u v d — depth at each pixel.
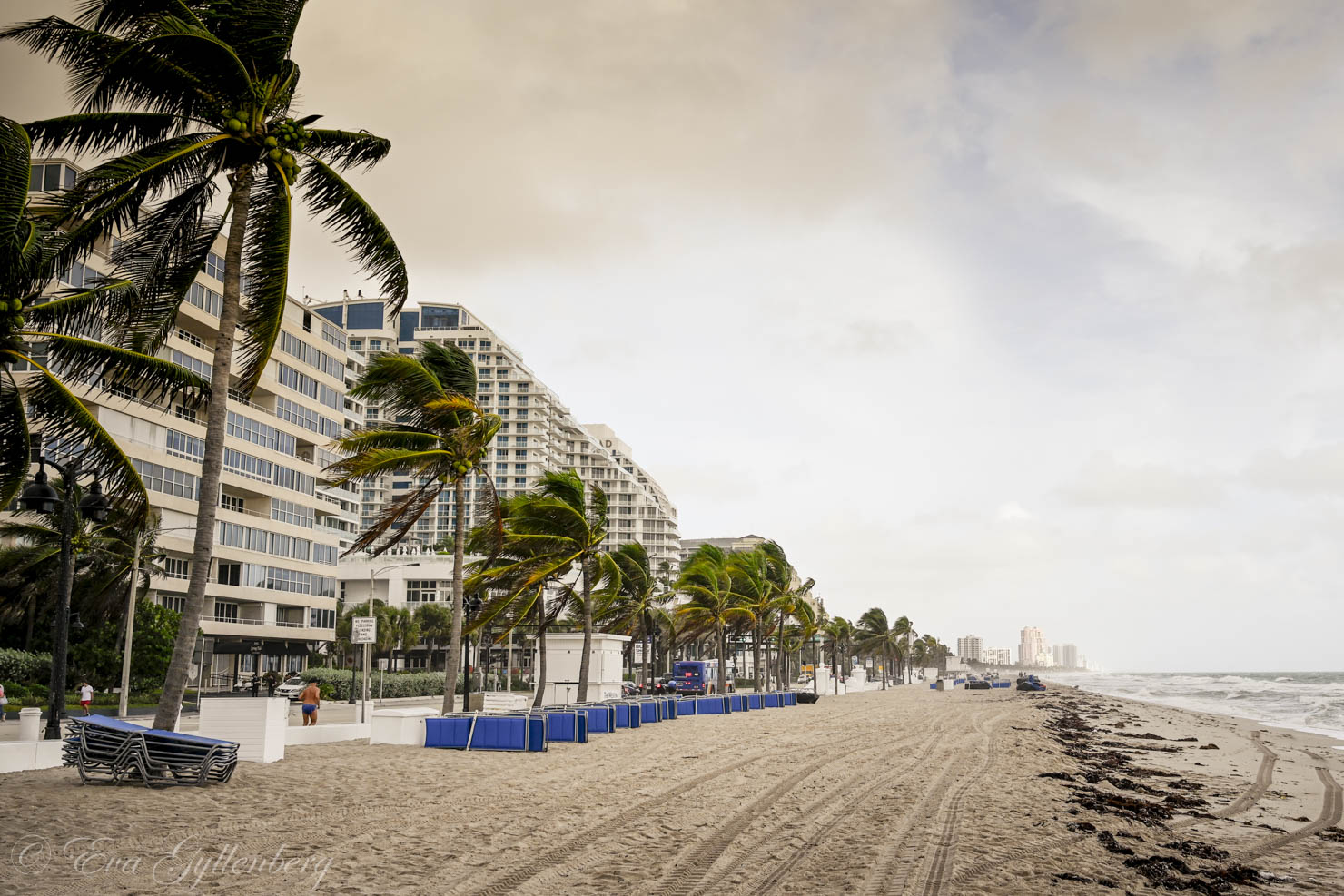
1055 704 72.62
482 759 22.98
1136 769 27.92
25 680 45.00
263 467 68.12
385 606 101.75
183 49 16.55
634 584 51.47
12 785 15.47
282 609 73.88
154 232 18.09
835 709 55.66
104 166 16.70
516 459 172.25
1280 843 16.14
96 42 16.80
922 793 19.00
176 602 59.69
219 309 61.91
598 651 49.16
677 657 108.56
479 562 44.66
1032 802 18.41
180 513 58.34
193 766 16.31
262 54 17.75
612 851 12.45
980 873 11.95
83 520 46.06
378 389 29.97
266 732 20.59
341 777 18.48
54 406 17.11
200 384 18.61
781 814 15.83
